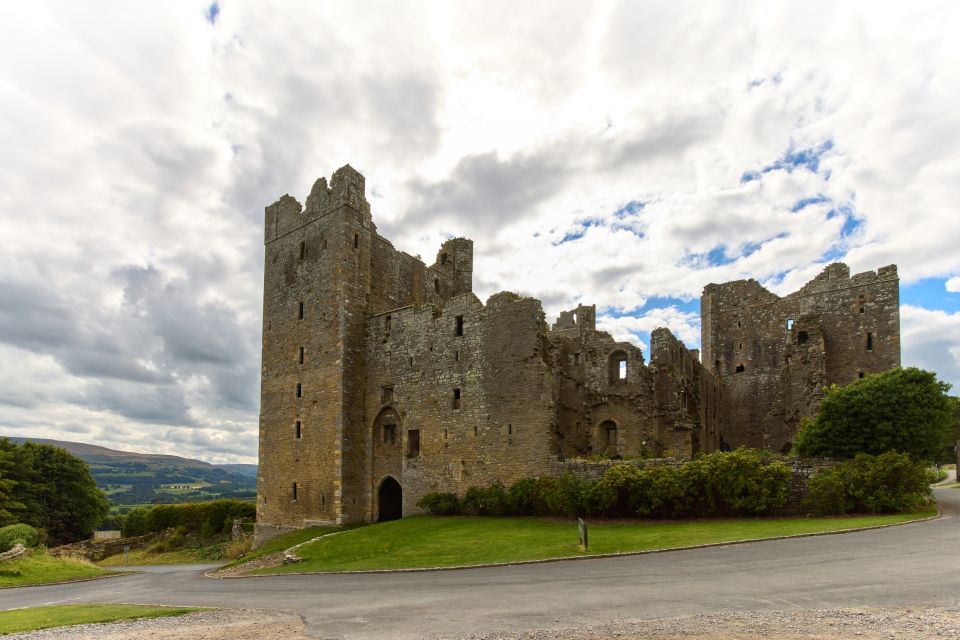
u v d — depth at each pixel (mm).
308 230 52562
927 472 31438
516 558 25547
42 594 29094
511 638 13016
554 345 45094
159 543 66500
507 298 43125
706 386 55688
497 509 39719
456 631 14008
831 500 31109
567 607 15844
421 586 21406
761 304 60375
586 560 23750
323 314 49812
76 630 16781
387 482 48562
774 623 12953
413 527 38344
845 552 20766
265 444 53125
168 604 22109
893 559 19156
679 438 45188
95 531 85188
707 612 14289
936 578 16344
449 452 43875
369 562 29641
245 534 59250
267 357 54500
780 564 19531
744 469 32375
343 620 16203
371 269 51906
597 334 48781
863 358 52562
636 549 24859
